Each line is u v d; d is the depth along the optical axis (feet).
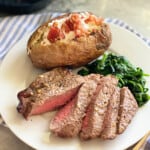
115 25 1.52
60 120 1.21
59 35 1.34
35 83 1.28
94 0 1.80
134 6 1.78
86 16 1.41
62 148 1.17
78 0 1.80
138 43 1.48
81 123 1.19
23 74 1.38
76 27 1.35
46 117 1.25
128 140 1.19
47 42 1.34
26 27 1.60
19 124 1.22
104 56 1.42
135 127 1.23
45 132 1.20
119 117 1.21
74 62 1.36
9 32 1.57
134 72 1.38
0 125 1.29
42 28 1.40
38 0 1.74
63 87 1.26
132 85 1.34
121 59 1.42
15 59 1.40
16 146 1.25
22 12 1.75
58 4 1.79
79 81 1.28
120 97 1.26
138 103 1.29
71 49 1.33
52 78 1.29
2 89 1.32
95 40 1.36
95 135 1.16
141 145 1.16
